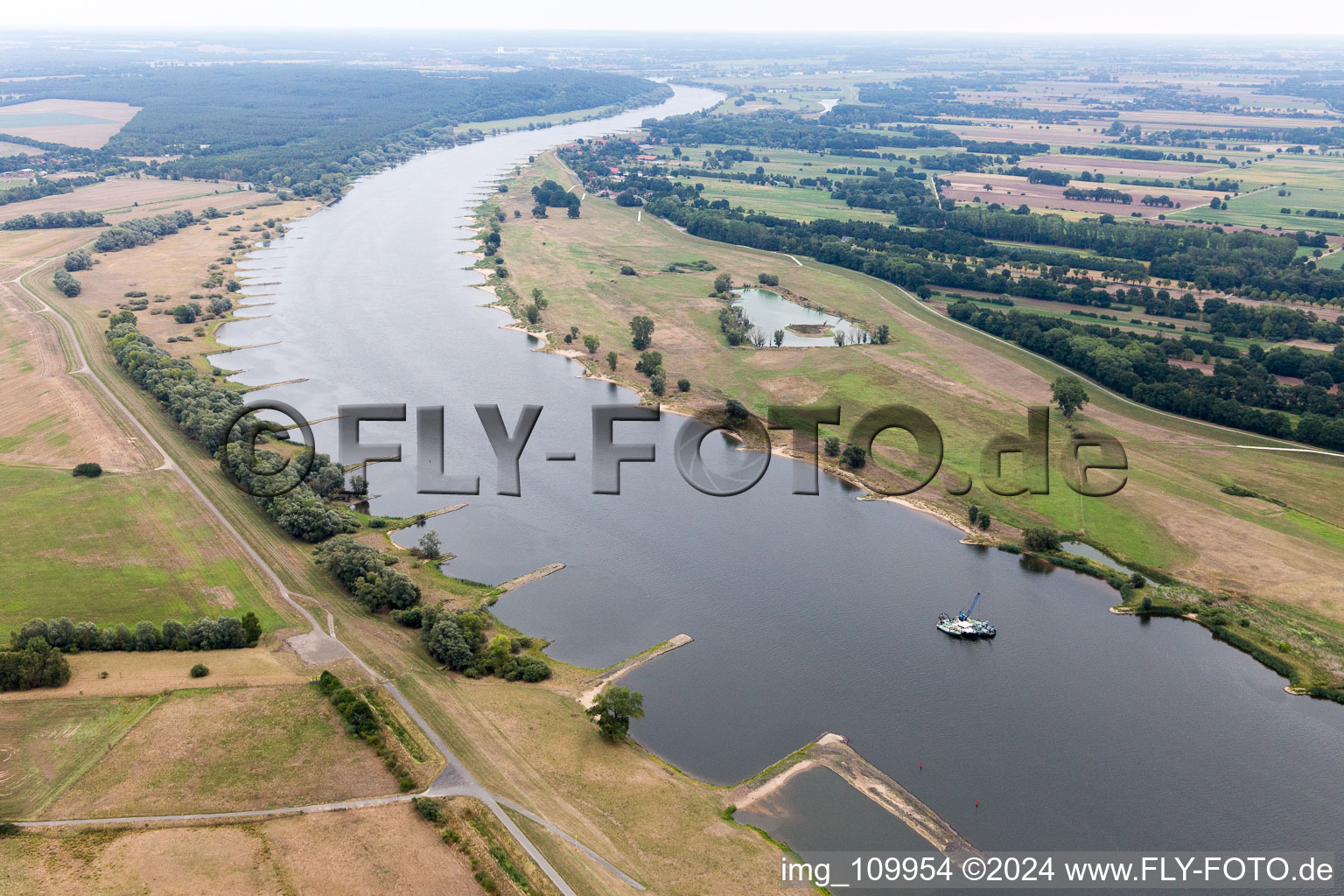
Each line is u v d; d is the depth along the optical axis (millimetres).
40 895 119875
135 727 150750
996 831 142250
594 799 143750
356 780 142625
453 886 125500
